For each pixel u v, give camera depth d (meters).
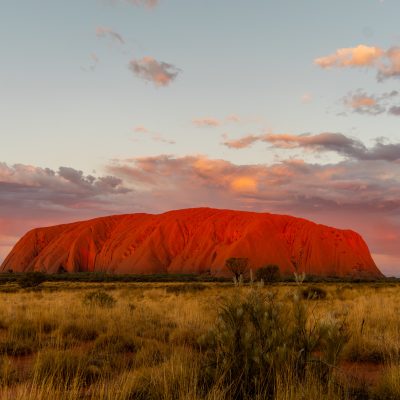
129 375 6.07
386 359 8.03
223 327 6.06
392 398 5.54
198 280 115.56
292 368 5.45
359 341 8.70
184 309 15.52
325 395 4.93
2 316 14.40
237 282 6.57
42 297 30.98
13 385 6.27
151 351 8.70
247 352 5.64
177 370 5.92
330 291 30.42
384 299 18.83
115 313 14.45
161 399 5.39
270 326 5.91
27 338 10.37
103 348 9.77
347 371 7.27
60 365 7.31
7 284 86.62
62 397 5.21
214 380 5.52
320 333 5.93
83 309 15.49
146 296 30.23
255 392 5.24
